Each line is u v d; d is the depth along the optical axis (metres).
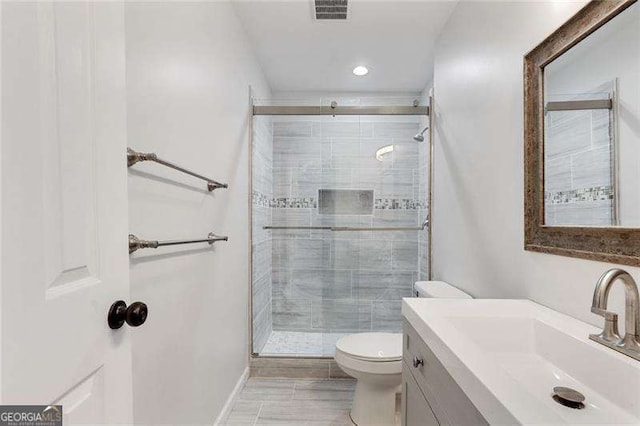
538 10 1.26
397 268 2.87
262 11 2.15
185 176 1.40
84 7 0.65
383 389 1.88
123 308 0.74
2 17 0.48
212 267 1.73
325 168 2.92
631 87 0.89
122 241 0.76
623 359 0.77
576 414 0.74
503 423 0.59
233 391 2.11
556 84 1.17
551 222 1.20
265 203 2.87
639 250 0.86
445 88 2.27
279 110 2.67
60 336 0.58
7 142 0.48
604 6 0.97
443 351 0.89
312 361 2.49
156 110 1.17
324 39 2.50
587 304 1.04
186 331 1.43
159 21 1.20
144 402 1.11
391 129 2.87
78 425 0.62
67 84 0.60
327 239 2.92
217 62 1.80
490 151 1.62
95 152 0.68
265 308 2.85
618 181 0.93
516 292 1.41
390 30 2.37
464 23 1.94
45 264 0.55
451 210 2.14
